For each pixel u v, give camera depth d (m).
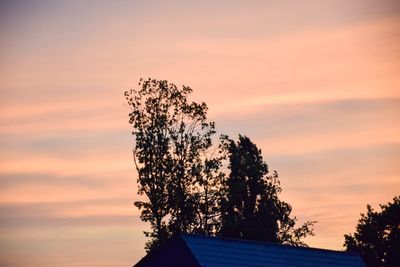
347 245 91.12
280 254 45.19
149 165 80.69
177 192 80.88
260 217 85.75
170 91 81.56
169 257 43.41
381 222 89.69
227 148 85.62
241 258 43.31
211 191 83.31
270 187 88.56
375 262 89.25
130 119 81.38
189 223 82.38
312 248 47.06
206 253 42.38
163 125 80.88
